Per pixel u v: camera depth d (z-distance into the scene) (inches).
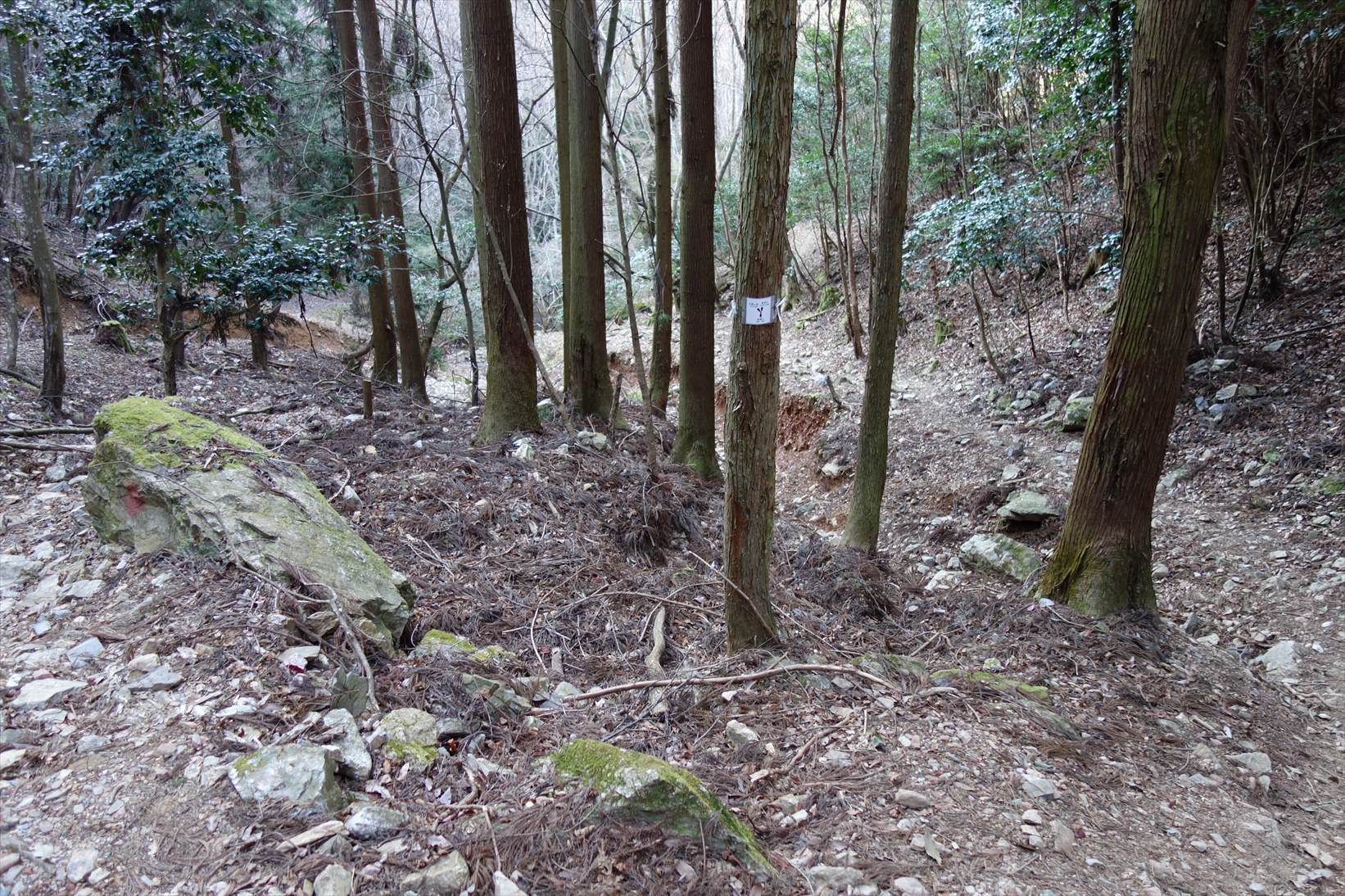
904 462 377.4
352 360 465.1
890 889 95.0
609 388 339.0
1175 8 171.3
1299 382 296.0
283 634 124.6
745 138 127.2
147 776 94.9
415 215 624.4
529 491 226.1
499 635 161.2
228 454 159.9
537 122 385.7
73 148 235.9
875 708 141.9
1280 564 229.8
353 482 214.8
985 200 404.2
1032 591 217.6
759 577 154.6
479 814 99.0
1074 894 101.0
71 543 155.3
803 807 110.7
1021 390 405.4
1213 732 156.5
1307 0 277.3
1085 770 134.0
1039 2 409.7
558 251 956.6
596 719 131.3
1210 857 116.8
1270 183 331.0
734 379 141.8
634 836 95.5
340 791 98.9
